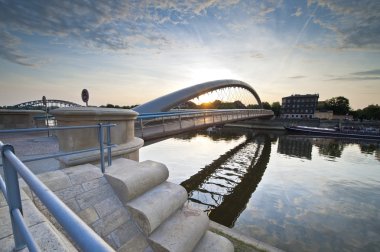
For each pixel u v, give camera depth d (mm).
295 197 11539
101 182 2754
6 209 1808
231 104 65375
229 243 2955
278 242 7090
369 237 7492
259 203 10586
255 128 64375
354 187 13547
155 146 28250
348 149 29609
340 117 83375
